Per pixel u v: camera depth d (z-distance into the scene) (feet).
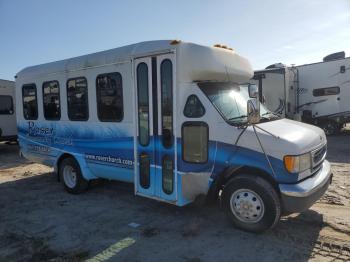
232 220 16.49
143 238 16.20
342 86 50.60
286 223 17.07
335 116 51.57
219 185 16.88
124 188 25.03
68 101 23.29
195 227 17.13
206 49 17.54
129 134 19.67
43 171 32.91
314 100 53.01
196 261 13.88
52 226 18.20
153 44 17.89
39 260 14.51
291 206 14.83
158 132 17.95
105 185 25.98
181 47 16.67
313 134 16.72
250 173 16.05
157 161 18.20
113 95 20.26
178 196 17.48
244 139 15.61
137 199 22.26
